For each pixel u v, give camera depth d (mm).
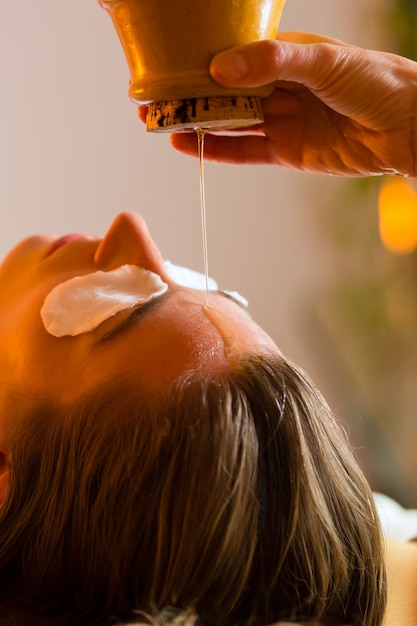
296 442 957
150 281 1089
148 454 916
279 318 2713
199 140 1012
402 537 1585
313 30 2674
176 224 2449
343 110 1033
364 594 1035
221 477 902
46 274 1197
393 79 1011
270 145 1166
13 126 2113
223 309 1071
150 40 829
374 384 2783
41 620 939
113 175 2299
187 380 945
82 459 954
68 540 968
